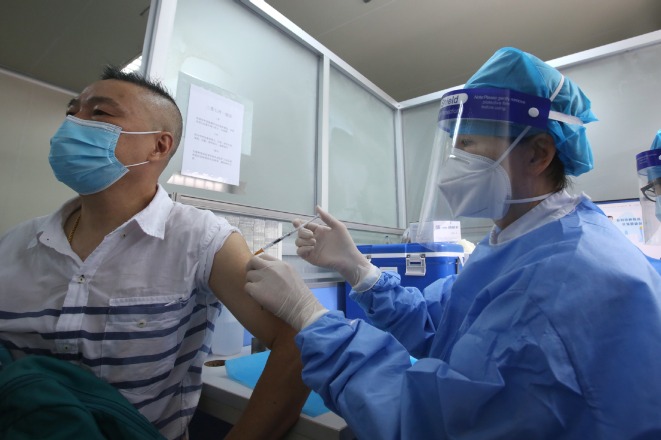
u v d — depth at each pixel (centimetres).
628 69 155
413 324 94
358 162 180
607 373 40
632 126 153
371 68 260
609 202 154
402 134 209
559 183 68
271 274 68
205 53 116
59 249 70
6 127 217
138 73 92
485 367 46
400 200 204
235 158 122
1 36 196
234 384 78
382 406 49
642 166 130
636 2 193
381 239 189
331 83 167
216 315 83
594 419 39
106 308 65
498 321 48
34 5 176
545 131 64
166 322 68
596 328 42
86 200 77
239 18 129
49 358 54
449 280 105
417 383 49
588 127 162
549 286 46
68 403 48
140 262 71
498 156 65
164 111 81
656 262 70
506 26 217
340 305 154
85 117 76
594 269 46
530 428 40
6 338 67
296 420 64
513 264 58
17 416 47
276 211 133
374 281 97
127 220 76
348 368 55
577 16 205
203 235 75
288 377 65
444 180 73
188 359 75
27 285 69
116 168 74
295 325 65
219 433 102
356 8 207
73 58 215
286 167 141
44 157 229
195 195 109
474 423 44
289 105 146
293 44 151
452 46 237
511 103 64
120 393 58
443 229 104
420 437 45
